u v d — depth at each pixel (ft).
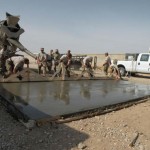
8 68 33.27
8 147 14.29
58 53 51.52
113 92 30.73
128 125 19.66
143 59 61.46
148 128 19.30
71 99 24.80
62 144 15.29
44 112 19.51
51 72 48.78
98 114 21.67
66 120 18.99
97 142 15.97
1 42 38.27
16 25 38.91
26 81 33.86
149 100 28.91
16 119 18.90
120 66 65.21
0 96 23.76
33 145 14.87
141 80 54.65
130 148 15.48
